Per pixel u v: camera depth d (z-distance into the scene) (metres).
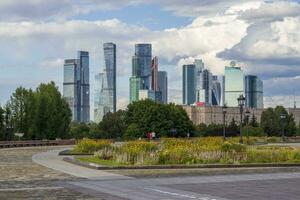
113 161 35.59
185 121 135.25
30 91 100.94
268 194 18.19
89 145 51.66
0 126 96.62
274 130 155.50
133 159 34.22
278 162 34.72
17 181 23.41
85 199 16.92
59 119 104.25
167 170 29.58
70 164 35.06
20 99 100.00
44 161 38.59
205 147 38.38
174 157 33.38
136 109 135.00
